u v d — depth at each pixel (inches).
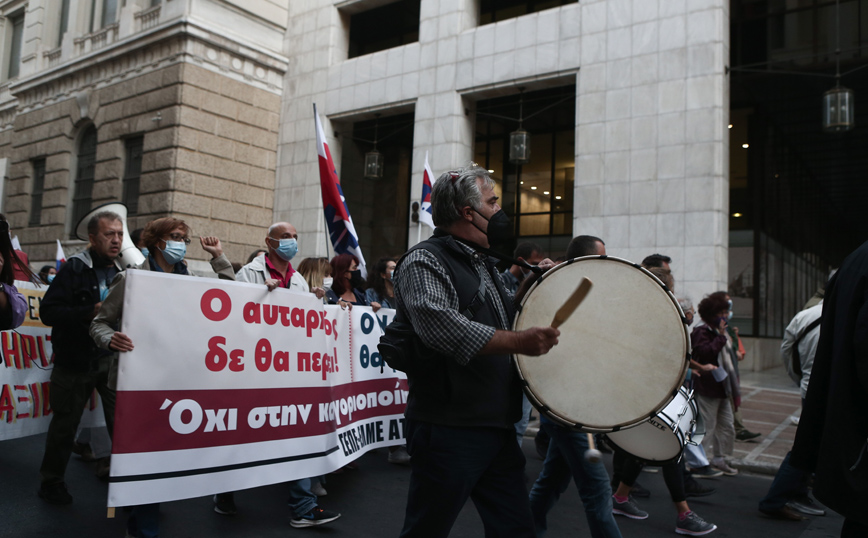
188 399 141.3
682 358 91.1
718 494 221.6
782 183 737.6
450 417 89.2
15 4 950.4
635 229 514.0
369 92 685.3
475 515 187.3
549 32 573.3
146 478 132.1
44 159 831.7
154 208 650.8
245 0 709.9
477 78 611.8
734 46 594.2
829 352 98.4
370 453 264.1
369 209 802.8
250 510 182.9
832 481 88.5
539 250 224.5
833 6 553.6
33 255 799.1
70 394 177.2
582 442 124.6
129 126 697.6
